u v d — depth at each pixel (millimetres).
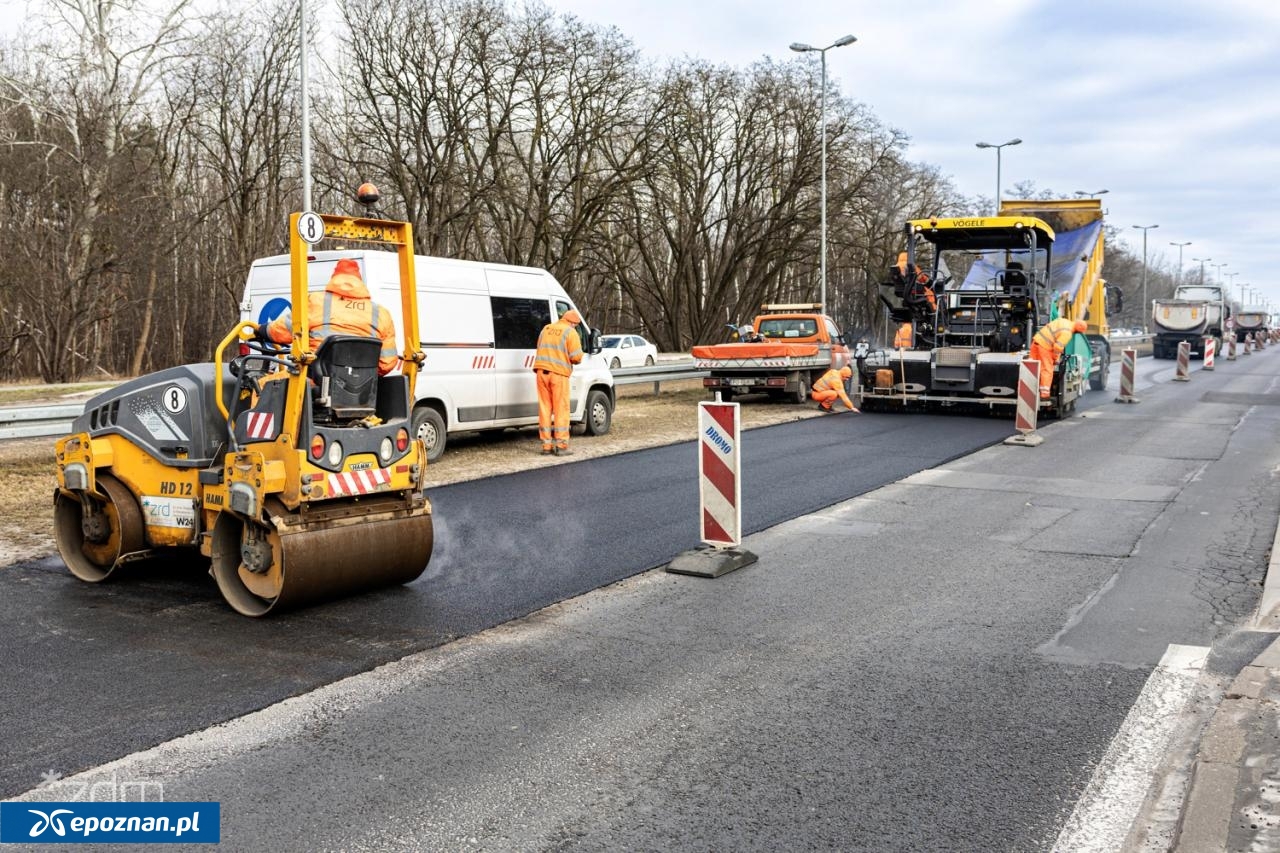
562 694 4930
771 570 7391
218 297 38875
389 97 33719
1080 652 5574
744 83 43500
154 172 32125
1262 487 10844
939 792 3910
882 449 13898
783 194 44500
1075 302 22312
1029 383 14516
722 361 20938
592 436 15352
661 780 4004
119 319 36219
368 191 6570
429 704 4789
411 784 3965
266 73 35406
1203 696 4914
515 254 37375
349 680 5102
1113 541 8312
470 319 13039
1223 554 7852
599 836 3568
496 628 5988
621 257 48438
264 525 6090
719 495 7543
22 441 14047
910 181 51188
